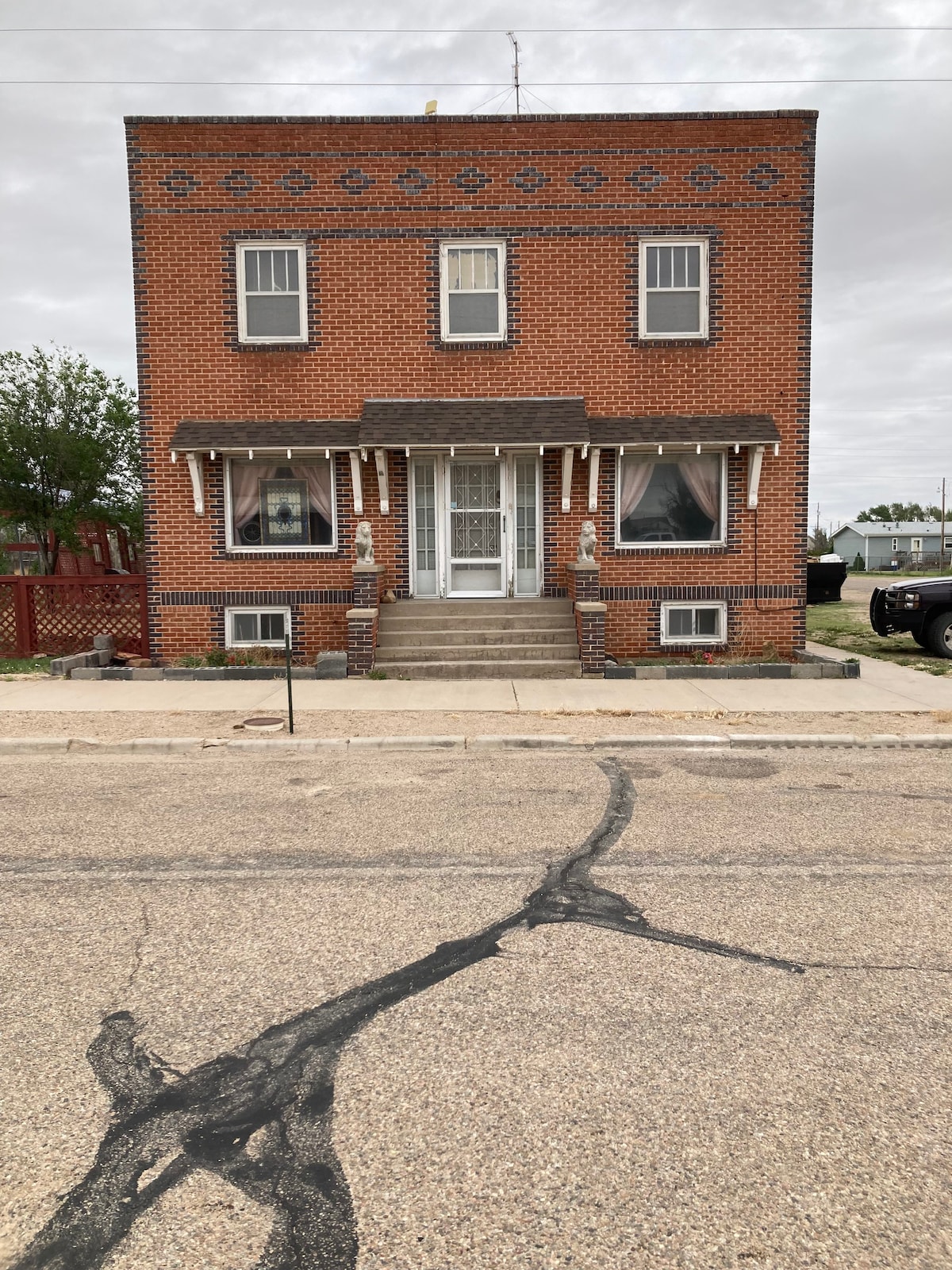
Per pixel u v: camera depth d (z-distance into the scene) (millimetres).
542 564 13523
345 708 10125
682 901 4867
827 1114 3051
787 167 12867
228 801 6895
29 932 4527
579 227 12961
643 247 13016
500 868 5387
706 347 13094
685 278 13125
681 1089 3188
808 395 13156
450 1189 2707
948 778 7473
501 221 12961
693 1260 2432
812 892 4984
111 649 13703
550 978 4004
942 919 4621
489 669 12000
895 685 11398
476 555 13680
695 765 7930
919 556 79812
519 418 12797
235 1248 2484
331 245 12984
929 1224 2564
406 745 8633
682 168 12883
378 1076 3283
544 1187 2713
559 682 11648
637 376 13141
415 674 12008
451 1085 3223
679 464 13422
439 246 13008
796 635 13477
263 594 13391
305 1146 2904
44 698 10797
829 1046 3453
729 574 13383
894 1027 3588
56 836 6055
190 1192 2697
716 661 12930
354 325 13094
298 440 12797
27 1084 3238
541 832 6078
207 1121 3037
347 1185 2727
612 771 7746
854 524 90562
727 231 12953
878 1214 2604
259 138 12836
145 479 13234
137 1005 3799
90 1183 2738
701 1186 2713
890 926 4543
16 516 21172
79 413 21438
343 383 13148
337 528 13406
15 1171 2795
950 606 14188
